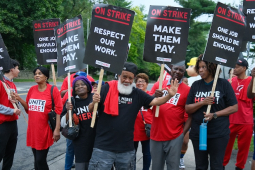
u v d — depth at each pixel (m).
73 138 3.22
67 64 3.53
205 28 19.84
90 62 3.06
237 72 4.41
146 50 3.31
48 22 4.66
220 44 3.29
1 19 20.05
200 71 3.31
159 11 3.28
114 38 3.07
